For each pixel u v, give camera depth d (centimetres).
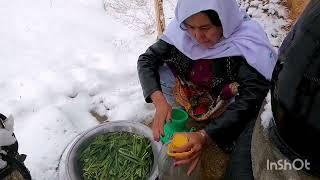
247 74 200
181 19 190
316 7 116
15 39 345
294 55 117
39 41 342
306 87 113
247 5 335
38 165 244
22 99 287
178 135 184
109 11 377
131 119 273
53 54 327
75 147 223
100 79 302
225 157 232
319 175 121
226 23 191
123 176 211
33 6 382
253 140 156
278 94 124
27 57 325
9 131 155
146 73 223
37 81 302
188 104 231
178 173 188
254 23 209
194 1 182
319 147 116
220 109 221
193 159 186
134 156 216
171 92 239
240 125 195
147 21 358
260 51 199
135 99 285
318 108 112
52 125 269
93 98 289
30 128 267
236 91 210
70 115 278
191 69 223
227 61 208
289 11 321
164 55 230
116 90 295
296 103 116
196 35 197
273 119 136
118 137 229
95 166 216
